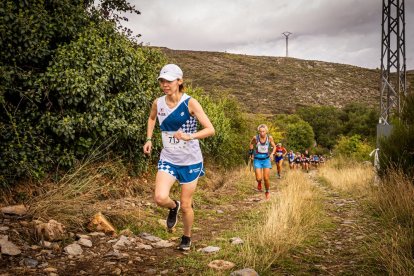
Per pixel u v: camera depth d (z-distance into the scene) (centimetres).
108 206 548
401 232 405
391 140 825
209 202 770
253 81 9825
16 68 575
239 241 430
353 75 12031
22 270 316
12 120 564
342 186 1108
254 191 1039
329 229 511
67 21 648
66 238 409
